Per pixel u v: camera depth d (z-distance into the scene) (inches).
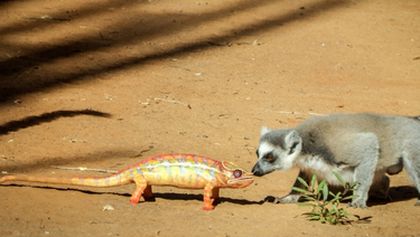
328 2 904.9
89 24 762.2
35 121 536.4
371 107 619.5
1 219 357.7
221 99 618.5
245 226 368.5
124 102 590.9
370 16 872.9
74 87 614.9
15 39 699.4
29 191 403.5
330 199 428.8
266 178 469.4
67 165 459.2
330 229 373.4
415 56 765.3
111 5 821.2
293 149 411.2
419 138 426.0
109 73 653.9
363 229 377.4
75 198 399.2
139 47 722.8
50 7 793.6
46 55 675.4
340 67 720.3
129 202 398.3
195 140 524.4
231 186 390.3
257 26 810.8
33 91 597.6
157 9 826.8
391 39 808.9
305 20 840.3
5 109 555.5
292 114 592.1
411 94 660.7
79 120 544.1
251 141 530.9
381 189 441.7
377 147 411.8
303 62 725.9
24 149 481.7
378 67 730.2
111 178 394.3
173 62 695.7
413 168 426.3
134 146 503.5
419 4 934.4
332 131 415.8
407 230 380.5
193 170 390.9
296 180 423.2
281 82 671.8
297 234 360.8
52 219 363.6
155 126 545.6
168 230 355.9
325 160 412.8
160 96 612.1
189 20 808.3
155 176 392.8
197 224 367.6
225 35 779.4
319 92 652.1
